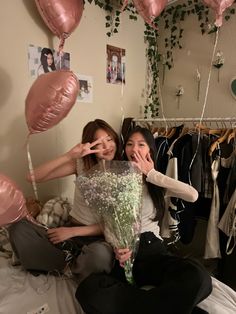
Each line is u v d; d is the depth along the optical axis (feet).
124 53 8.65
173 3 8.90
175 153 6.98
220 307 3.93
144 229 5.00
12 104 6.53
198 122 8.12
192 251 8.63
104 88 8.24
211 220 6.59
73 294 4.33
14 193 4.40
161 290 3.61
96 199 4.07
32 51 6.67
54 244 4.99
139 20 8.95
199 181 6.54
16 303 4.08
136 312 3.48
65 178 7.73
